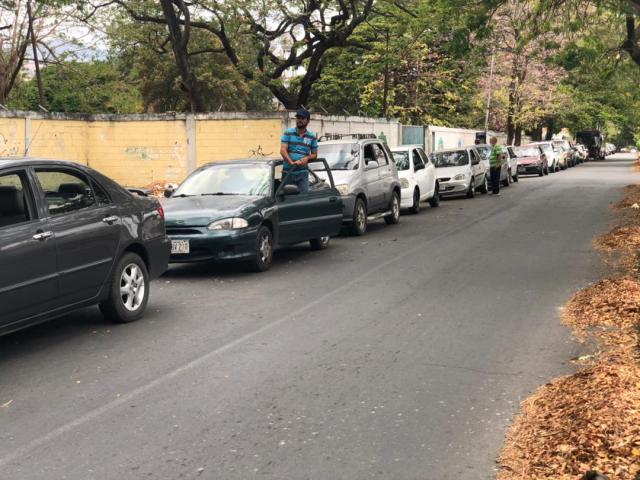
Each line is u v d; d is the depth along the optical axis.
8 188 6.17
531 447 4.09
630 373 5.03
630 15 16.34
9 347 6.56
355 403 4.93
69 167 6.92
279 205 10.94
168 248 8.10
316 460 4.03
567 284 8.94
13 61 27.78
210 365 5.86
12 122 24.25
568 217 17.12
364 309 7.81
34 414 4.82
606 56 19.70
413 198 19.03
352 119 30.09
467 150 24.78
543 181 33.47
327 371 5.66
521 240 13.18
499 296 8.34
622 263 10.33
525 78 51.06
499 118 54.06
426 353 6.11
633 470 3.63
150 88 54.81
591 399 4.57
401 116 45.78
